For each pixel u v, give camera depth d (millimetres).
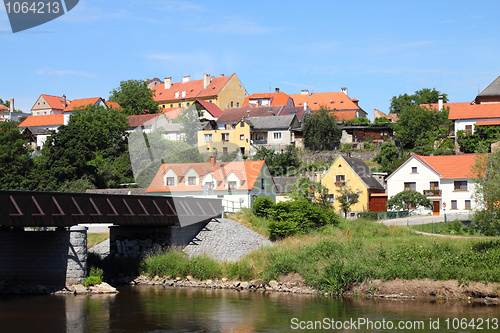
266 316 31500
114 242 50531
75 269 39875
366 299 36562
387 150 92125
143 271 46438
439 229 59312
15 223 34875
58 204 38031
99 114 90188
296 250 45844
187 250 50406
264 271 42969
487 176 44031
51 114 137750
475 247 43812
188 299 36969
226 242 50500
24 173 77625
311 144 100312
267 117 104312
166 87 142750
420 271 38719
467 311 32500
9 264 41188
